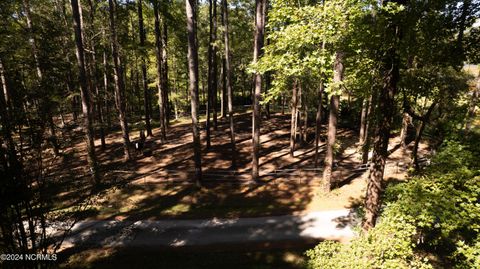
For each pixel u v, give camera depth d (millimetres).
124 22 28328
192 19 17438
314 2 12969
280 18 7832
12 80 7777
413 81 8375
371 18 7195
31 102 8055
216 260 12445
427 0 6910
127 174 20703
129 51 24719
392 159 22688
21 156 7645
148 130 29719
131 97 38438
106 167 21641
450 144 7969
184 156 24312
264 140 28625
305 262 12148
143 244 13625
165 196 18141
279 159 23875
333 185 19422
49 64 9172
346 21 6898
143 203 17297
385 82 8148
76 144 27484
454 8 7234
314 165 22375
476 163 7379
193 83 18094
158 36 25375
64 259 12422
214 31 26891
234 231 14656
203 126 33500
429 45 7719
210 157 24234
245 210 16641
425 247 11258
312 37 7141
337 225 14984
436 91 8953
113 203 17062
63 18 24609
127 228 14734
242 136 29812
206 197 18078
